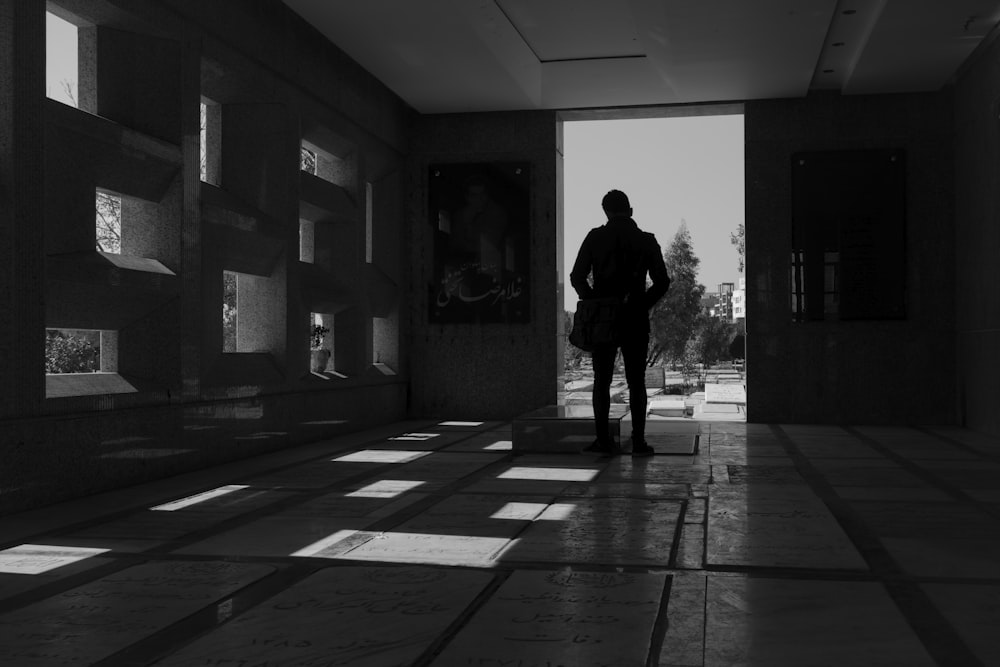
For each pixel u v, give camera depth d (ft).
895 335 43.09
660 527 16.90
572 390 85.61
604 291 28.89
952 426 41.83
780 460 27.86
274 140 32.73
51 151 21.35
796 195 43.91
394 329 46.37
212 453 27.45
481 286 47.09
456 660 9.48
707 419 46.16
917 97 43.21
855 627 10.62
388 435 37.70
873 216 43.32
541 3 34.81
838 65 40.65
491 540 15.76
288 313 33.22
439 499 20.48
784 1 31.73
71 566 14.06
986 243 37.52
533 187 46.96
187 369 26.45
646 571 13.43
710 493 21.13
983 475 24.27
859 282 43.34
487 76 41.37
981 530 16.61
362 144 41.22
